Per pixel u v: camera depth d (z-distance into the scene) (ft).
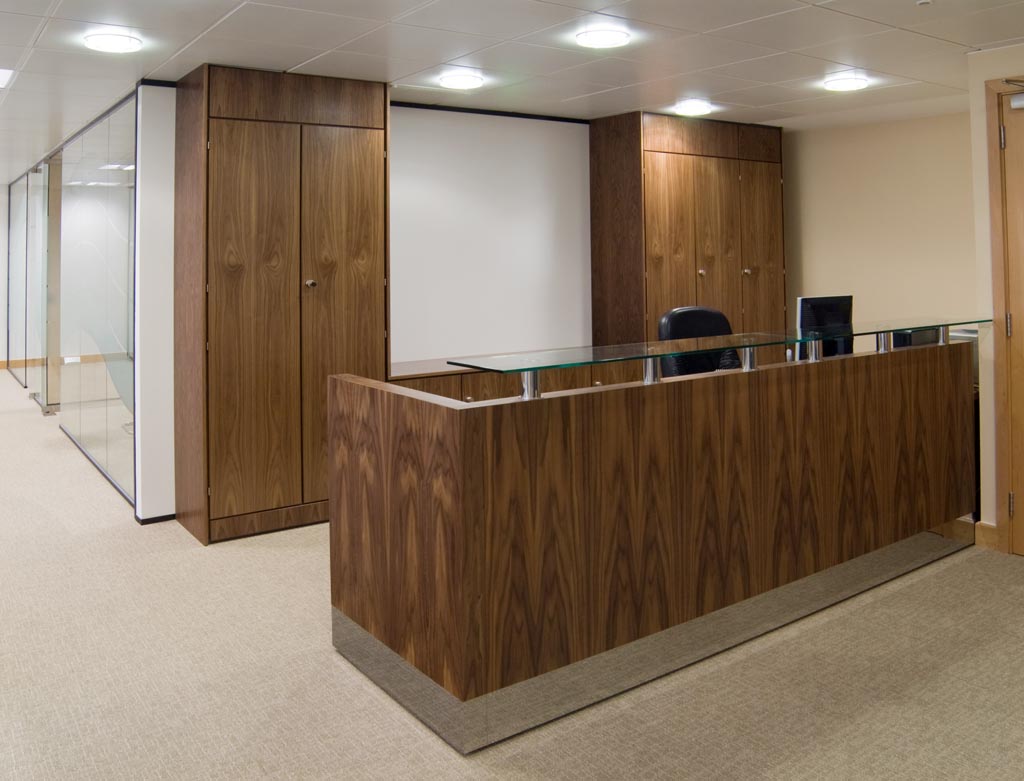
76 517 15.24
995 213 12.62
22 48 12.01
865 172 20.48
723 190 19.86
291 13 10.68
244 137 13.50
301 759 7.60
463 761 7.55
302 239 14.15
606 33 12.01
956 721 8.04
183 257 14.10
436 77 14.60
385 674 8.86
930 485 12.21
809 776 7.19
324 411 14.61
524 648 7.97
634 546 8.72
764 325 20.75
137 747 7.81
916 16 11.33
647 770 7.34
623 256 19.03
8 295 33.42
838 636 9.93
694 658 9.34
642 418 8.71
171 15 10.64
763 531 9.91
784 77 15.15
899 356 11.59
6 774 7.38
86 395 19.65
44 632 10.37
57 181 21.84
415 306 17.46
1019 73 12.60
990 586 11.41
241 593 11.61
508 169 18.48
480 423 7.55
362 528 9.07
